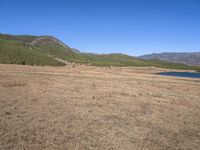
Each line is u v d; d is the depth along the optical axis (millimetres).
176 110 19469
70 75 46438
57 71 53094
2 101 18500
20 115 14781
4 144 10094
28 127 12562
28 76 38000
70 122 13938
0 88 24438
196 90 35656
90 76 47594
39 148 9977
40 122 13586
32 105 17812
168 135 12750
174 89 35031
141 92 28859
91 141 11133
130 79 46594
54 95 22688
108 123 14242
